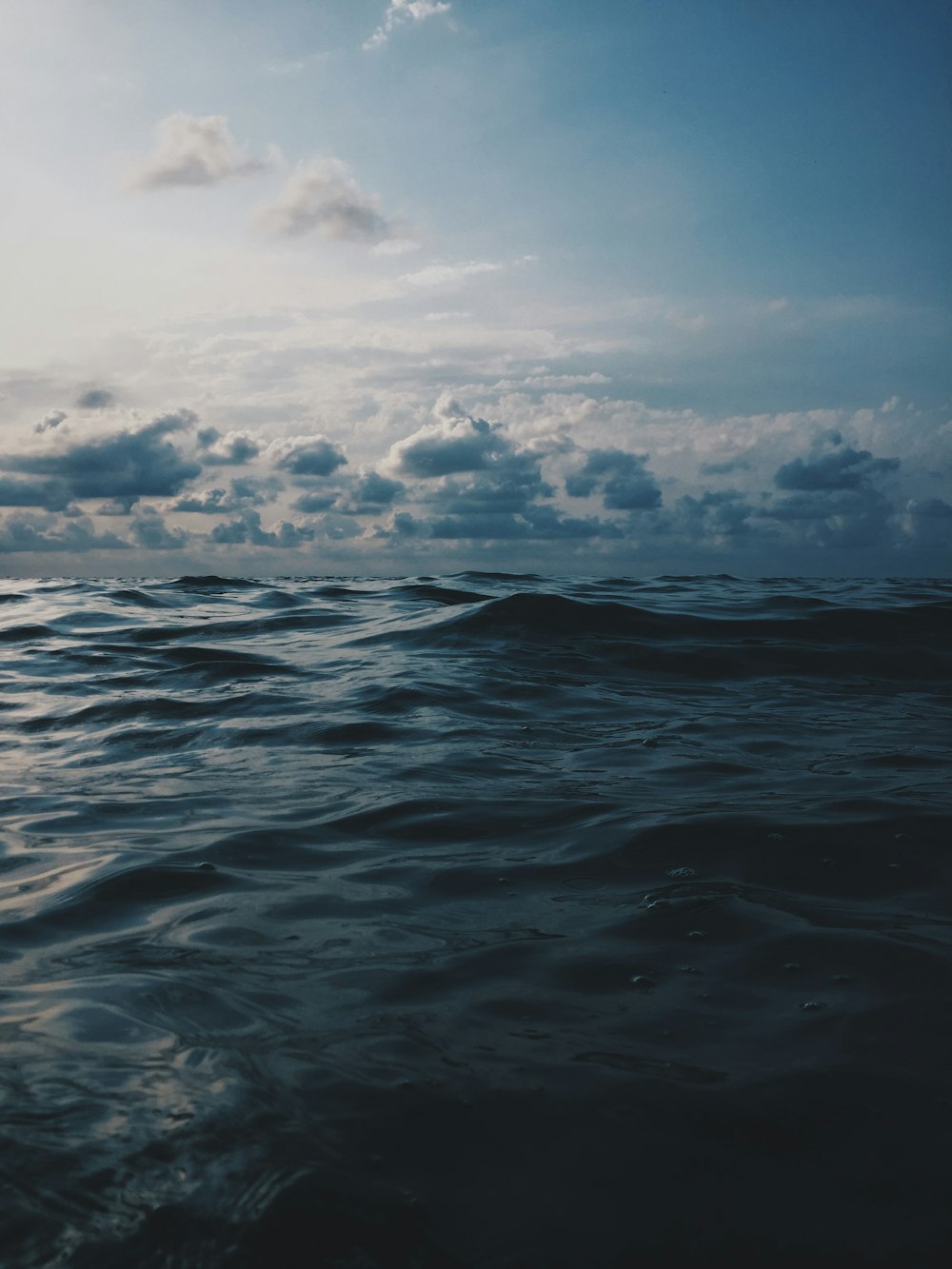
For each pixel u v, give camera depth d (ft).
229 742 16.63
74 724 18.56
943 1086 5.62
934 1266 4.27
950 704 19.54
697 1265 4.28
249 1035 6.31
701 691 20.83
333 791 13.17
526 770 14.12
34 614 36.42
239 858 10.39
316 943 7.97
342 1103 5.46
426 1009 6.71
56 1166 4.84
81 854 10.61
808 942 7.86
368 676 22.06
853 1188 4.75
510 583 49.16
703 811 11.59
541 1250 4.35
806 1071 5.78
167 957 7.72
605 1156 4.99
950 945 7.73
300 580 56.90
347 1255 4.30
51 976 7.35
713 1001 6.78
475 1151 5.02
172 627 31.78
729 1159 4.97
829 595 35.91
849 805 11.71
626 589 42.29
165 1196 4.63
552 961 7.54
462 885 9.42
